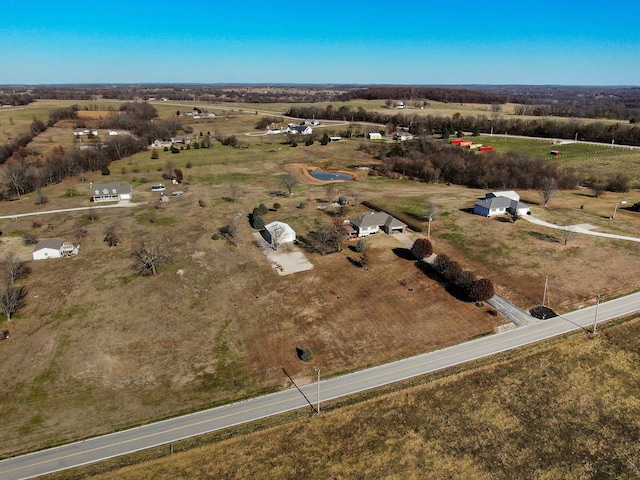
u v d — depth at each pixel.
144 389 44.66
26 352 50.38
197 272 67.94
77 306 59.28
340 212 92.38
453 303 57.38
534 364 46.31
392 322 54.19
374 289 61.50
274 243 75.31
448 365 46.44
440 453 36.69
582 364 46.19
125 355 49.78
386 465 35.69
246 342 51.69
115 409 42.09
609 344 48.91
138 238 81.00
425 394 42.81
